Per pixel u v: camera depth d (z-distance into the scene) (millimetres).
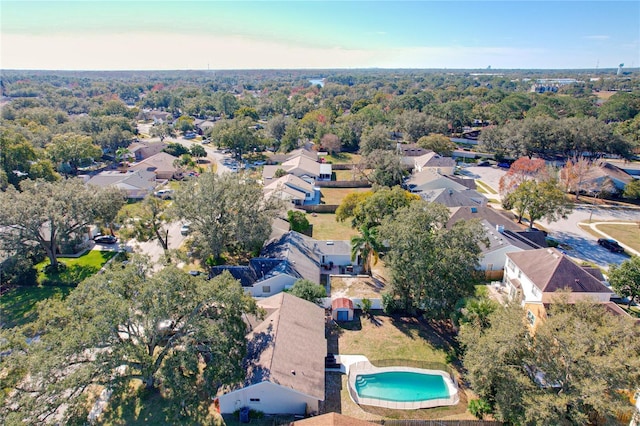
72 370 28391
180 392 26672
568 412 25234
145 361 26969
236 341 29375
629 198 81188
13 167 73125
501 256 49750
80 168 97375
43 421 24250
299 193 75562
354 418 26062
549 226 66938
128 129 129375
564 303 29969
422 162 95812
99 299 26547
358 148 125062
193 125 153875
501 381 27172
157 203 51375
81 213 47844
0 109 133250
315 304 38719
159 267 49094
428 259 37438
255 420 27641
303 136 130625
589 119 107500
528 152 106938
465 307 35875
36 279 45719
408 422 27688
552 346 26125
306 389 28000
